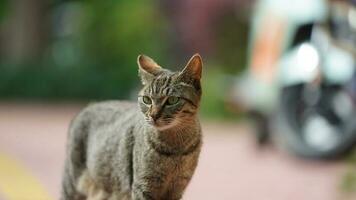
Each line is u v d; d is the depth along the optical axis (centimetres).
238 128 2147
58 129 2042
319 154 1380
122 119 771
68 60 3491
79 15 3675
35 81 3058
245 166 1460
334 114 1371
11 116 2400
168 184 739
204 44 2895
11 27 3512
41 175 1327
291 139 1419
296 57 1438
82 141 809
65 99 3044
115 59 3312
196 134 738
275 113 1469
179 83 730
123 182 758
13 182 1262
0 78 3069
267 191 1228
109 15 3384
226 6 2845
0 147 1675
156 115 716
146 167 727
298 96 1425
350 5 1359
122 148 751
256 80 1557
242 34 2792
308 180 1291
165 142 721
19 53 3403
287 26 1487
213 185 1287
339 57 1364
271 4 1538
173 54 3047
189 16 2942
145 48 3234
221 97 2395
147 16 3275
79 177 815
